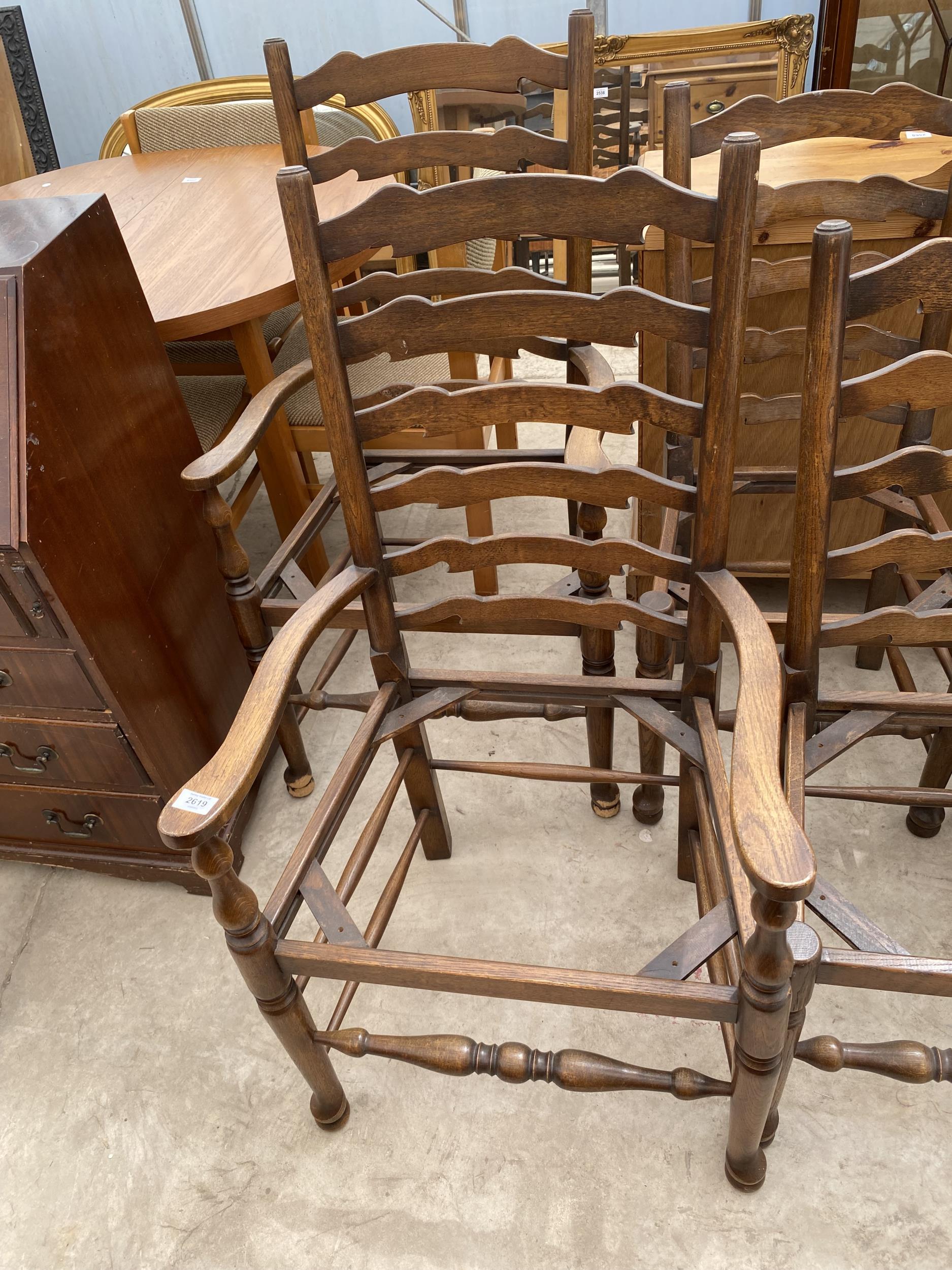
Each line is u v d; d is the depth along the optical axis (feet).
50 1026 4.46
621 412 2.97
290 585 4.66
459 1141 3.86
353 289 3.45
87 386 3.75
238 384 6.47
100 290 3.85
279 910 3.07
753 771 2.42
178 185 6.50
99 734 4.18
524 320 2.88
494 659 6.37
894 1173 3.61
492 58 3.69
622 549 3.30
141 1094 4.15
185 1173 3.86
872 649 5.77
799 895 2.08
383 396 4.42
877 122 3.62
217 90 7.66
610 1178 3.69
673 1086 3.04
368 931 3.75
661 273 4.73
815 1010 4.14
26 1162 3.95
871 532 5.65
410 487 3.28
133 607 4.12
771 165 4.88
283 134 4.02
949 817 4.95
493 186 2.73
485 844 5.08
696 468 4.59
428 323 2.94
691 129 3.74
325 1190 3.75
